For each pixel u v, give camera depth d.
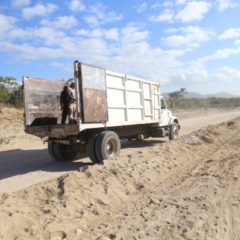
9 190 9.09
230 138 17.77
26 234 5.75
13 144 18.95
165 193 8.35
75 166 12.44
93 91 11.62
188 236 5.84
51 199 7.23
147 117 15.48
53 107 13.70
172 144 14.27
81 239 5.79
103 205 7.43
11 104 32.66
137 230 6.11
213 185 8.80
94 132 12.41
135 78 14.34
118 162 10.52
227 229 6.17
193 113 51.75
